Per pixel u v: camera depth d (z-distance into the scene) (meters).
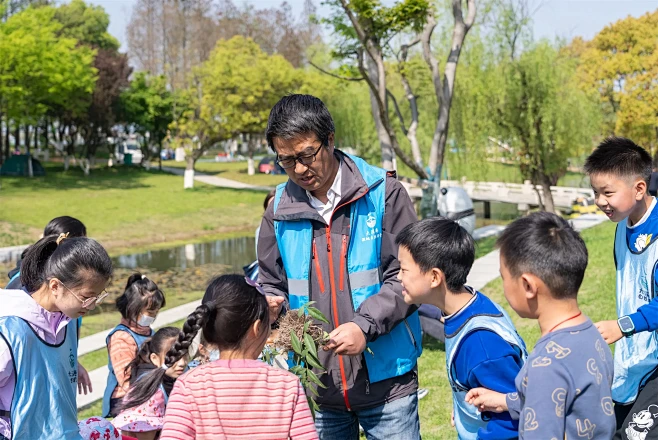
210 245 22.27
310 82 33.03
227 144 68.81
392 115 24.22
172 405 2.46
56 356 3.12
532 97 20.91
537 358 2.25
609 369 2.32
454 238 2.69
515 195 28.42
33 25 31.34
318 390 3.25
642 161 3.30
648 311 3.07
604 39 32.22
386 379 3.22
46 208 26.83
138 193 32.78
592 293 8.88
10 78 29.61
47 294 3.07
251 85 32.56
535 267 2.28
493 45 21.12
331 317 3.25
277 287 3.51
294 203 3.29
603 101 31.80
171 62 51.62
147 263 18.91
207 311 2.49
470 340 2.63
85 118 41.00
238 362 2.51
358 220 3.23
